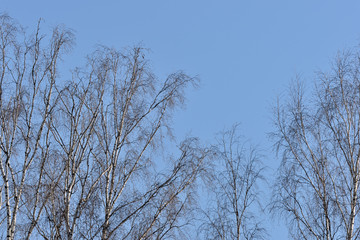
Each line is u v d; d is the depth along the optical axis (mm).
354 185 16781
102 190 16203
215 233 17406
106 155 16703
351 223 16391
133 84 17516
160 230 15844
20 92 16547
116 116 17141
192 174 16688
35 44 17141
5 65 16719
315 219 16844
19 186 15688
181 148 16969
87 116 16891
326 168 17266
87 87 17141
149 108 17422
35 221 15078
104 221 15680
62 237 15344
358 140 17297
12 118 16266
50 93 16656
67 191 15711
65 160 16141
